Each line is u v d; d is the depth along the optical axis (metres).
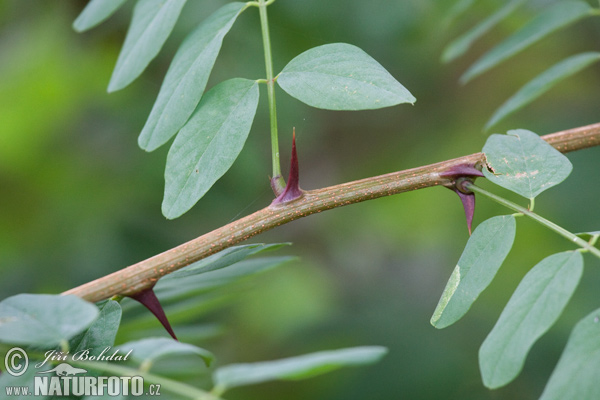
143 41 0.50
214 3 0.69
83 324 0.43
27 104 0.79
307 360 0.43
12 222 0.75
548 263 0.45
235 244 0.48
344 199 0.48
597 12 0.57
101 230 0.71
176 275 0.49
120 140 0.76
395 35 0.71
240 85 0.48
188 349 0.43
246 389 0.74
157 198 0.72
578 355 0.43
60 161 0.77
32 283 0.71
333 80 0.47
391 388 0.69
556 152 0.48
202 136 0.48
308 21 0.68
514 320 0.44
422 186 0.48
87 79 0.79
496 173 0.48
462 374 0.70
